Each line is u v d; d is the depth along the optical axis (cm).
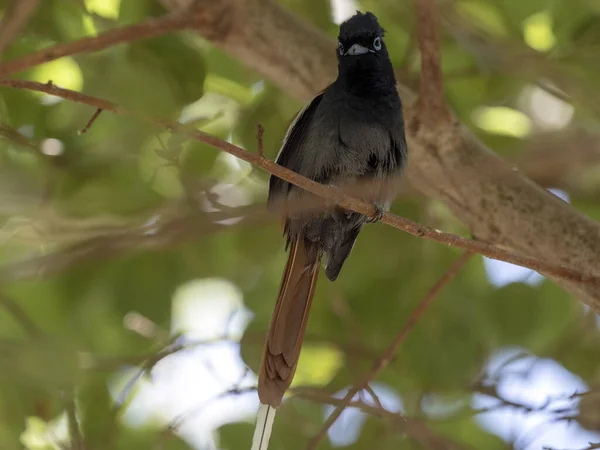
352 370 1237
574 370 1312
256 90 1307
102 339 1313
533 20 1303
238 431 1186
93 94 1098
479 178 1002
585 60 1227
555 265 867
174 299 1347
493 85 1302
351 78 1009
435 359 1224
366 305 1283
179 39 1122
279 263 1359
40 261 1209
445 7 1263
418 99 1002
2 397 1093
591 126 1455
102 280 1251
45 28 1159
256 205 1178
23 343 1038
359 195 1012
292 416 1211
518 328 1259
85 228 1220
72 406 1073
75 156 1214
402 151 1012
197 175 1235
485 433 1315
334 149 1002
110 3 1210
